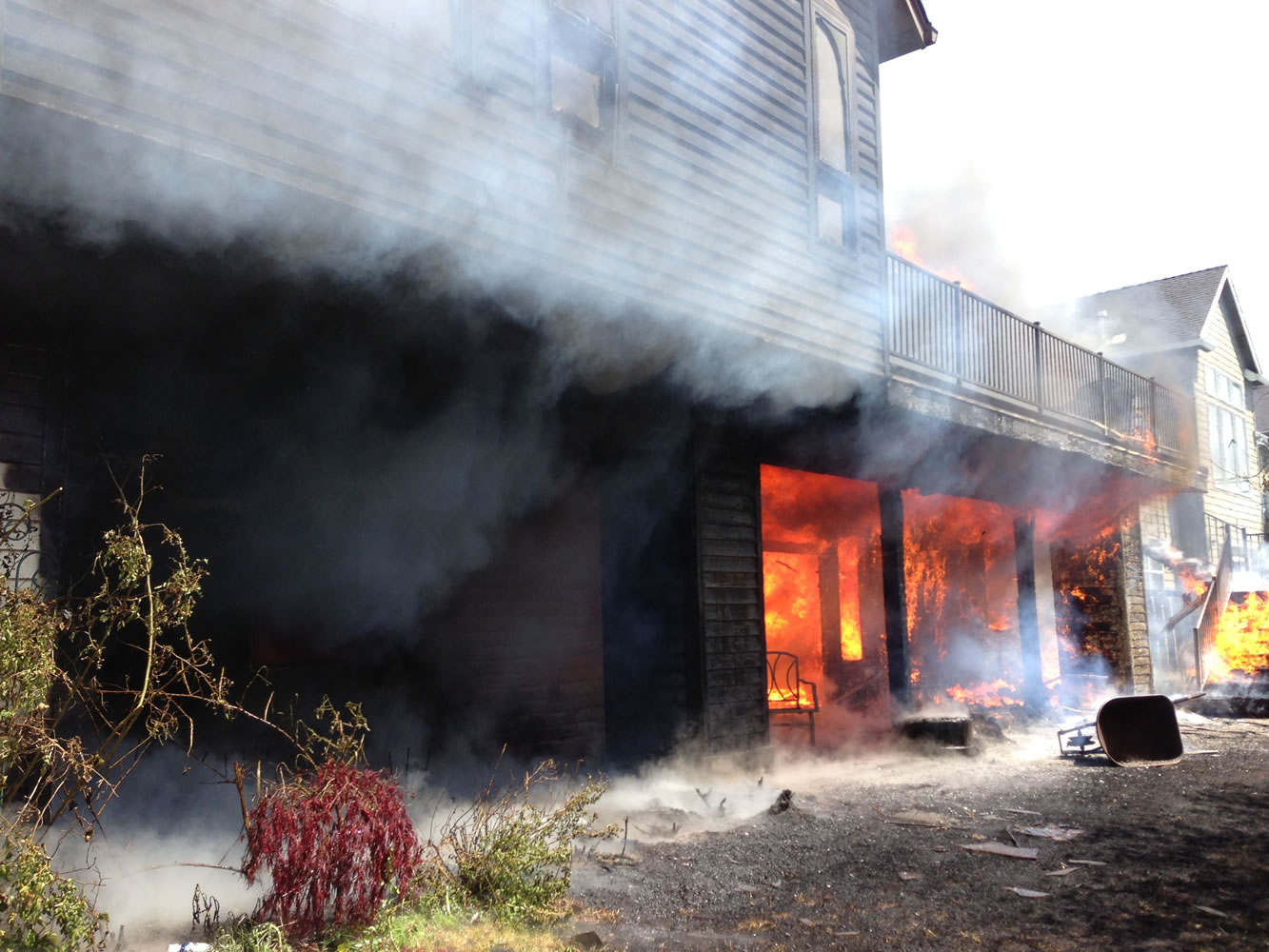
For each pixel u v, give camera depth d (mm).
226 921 4262
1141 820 7000
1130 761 9867
